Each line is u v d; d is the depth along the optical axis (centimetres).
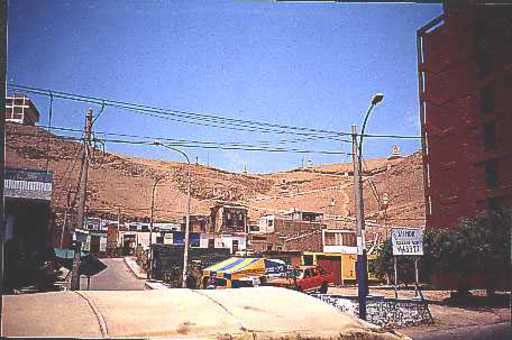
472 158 2611
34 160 4616
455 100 2711
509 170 2456
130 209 10638
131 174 12662
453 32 2716
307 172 13975
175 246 4169
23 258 2069
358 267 1591
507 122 2491
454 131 2730
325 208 9356
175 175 14025
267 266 2641
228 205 7056
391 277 2627
